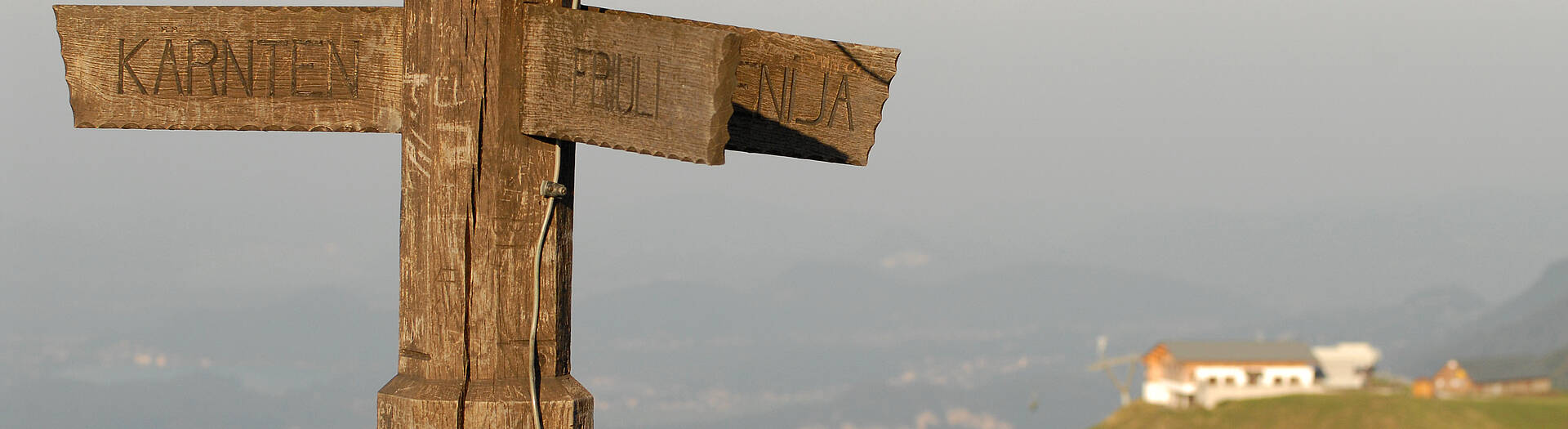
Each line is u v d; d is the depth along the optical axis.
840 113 4.06
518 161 3.57
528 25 3.54
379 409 3.67
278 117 3.81
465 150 3.53
